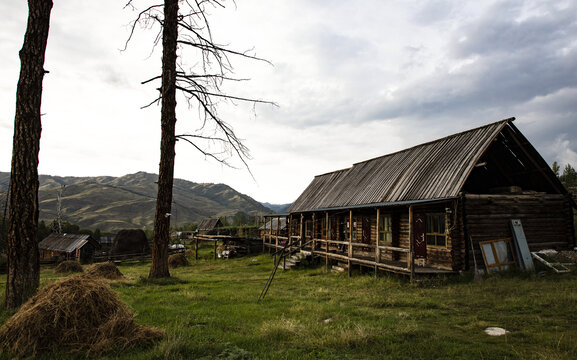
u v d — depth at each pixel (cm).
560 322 723
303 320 775
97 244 3747
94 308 602
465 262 1366
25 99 832
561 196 1633
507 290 1080
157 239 1523
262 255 3120
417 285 1259
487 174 1762
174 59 1495
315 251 2208
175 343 542
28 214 820
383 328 699
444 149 1750
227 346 575
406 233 1725
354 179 2452
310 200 2875
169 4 1484
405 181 1792
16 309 767
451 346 590
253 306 959
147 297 1089
